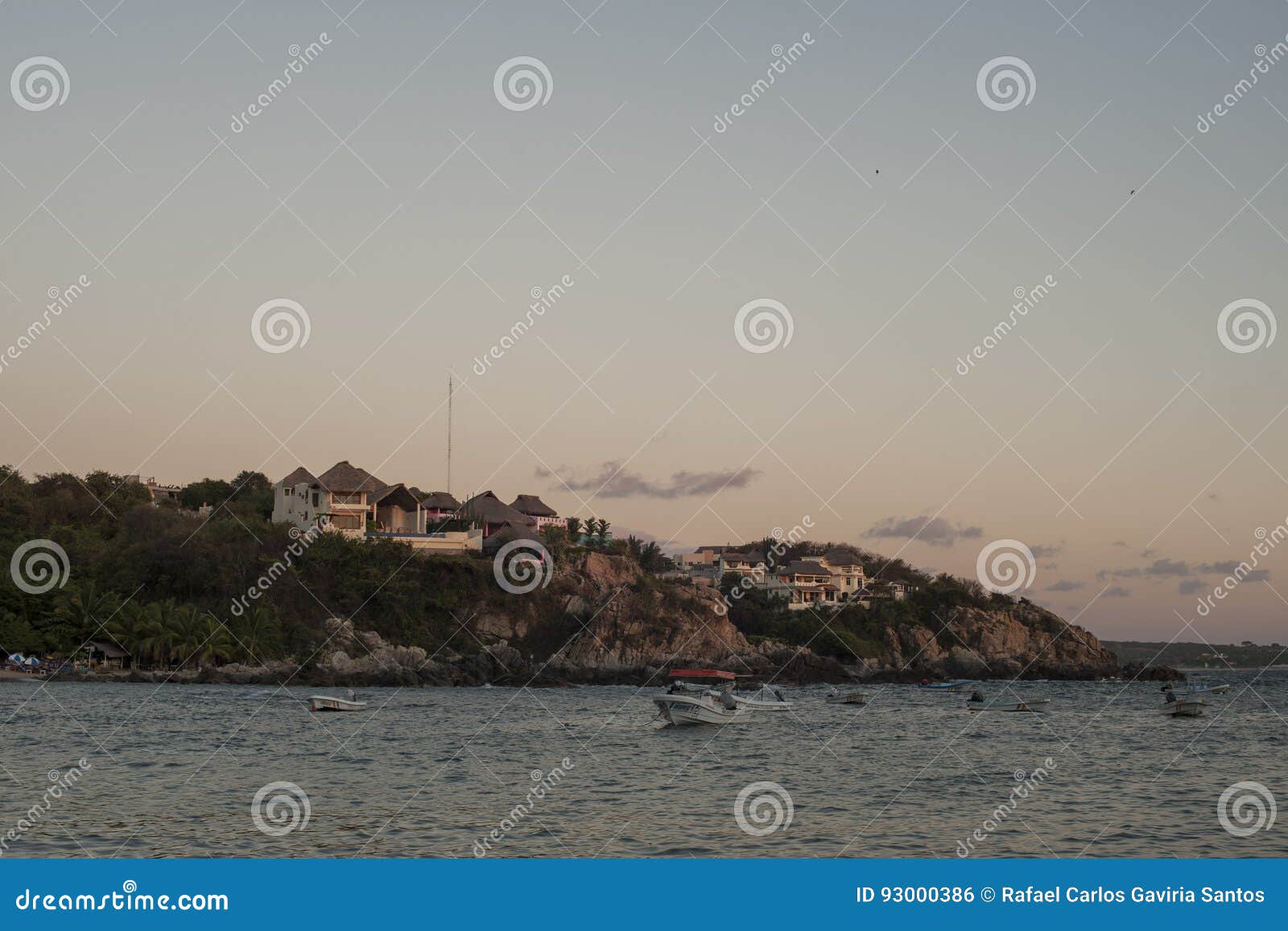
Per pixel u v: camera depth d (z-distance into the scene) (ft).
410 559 443.32
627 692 402.93
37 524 414.00
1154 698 419.74
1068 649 622.54
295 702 283.18
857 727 249.75
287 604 401.70
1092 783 146.41
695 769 157.99
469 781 140.46
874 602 602.85
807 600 604.08
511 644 443.32
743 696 348.38
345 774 143.95
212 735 193.77
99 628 355.97
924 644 574.15
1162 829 111.24
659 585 497.46
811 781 146.00
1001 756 182.70
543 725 234.79
